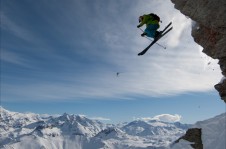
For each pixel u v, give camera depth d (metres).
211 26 13.35
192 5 13.49
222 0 12.34
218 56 14.34
